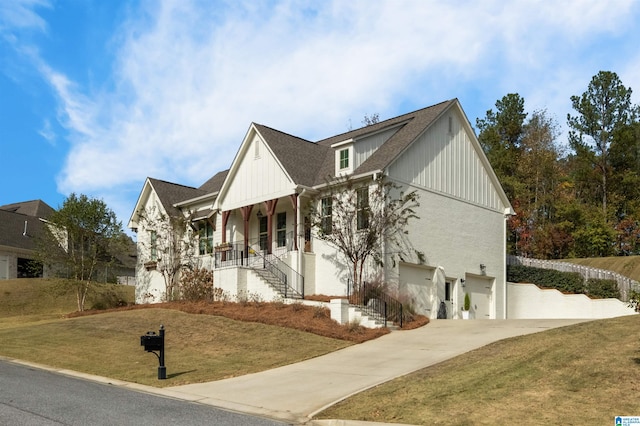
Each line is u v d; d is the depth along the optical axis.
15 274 44.56
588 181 49.53
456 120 30.19
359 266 25.20
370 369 14.66
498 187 32.25
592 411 9.17
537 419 9.02
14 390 11.99
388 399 11.00
